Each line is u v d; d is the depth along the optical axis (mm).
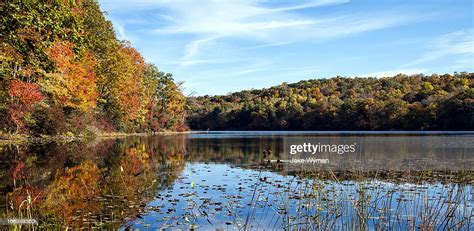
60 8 10188
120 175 10812
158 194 8031
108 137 34688
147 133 49969
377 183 9133
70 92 27484
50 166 12586
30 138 25453
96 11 31047
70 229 5484
